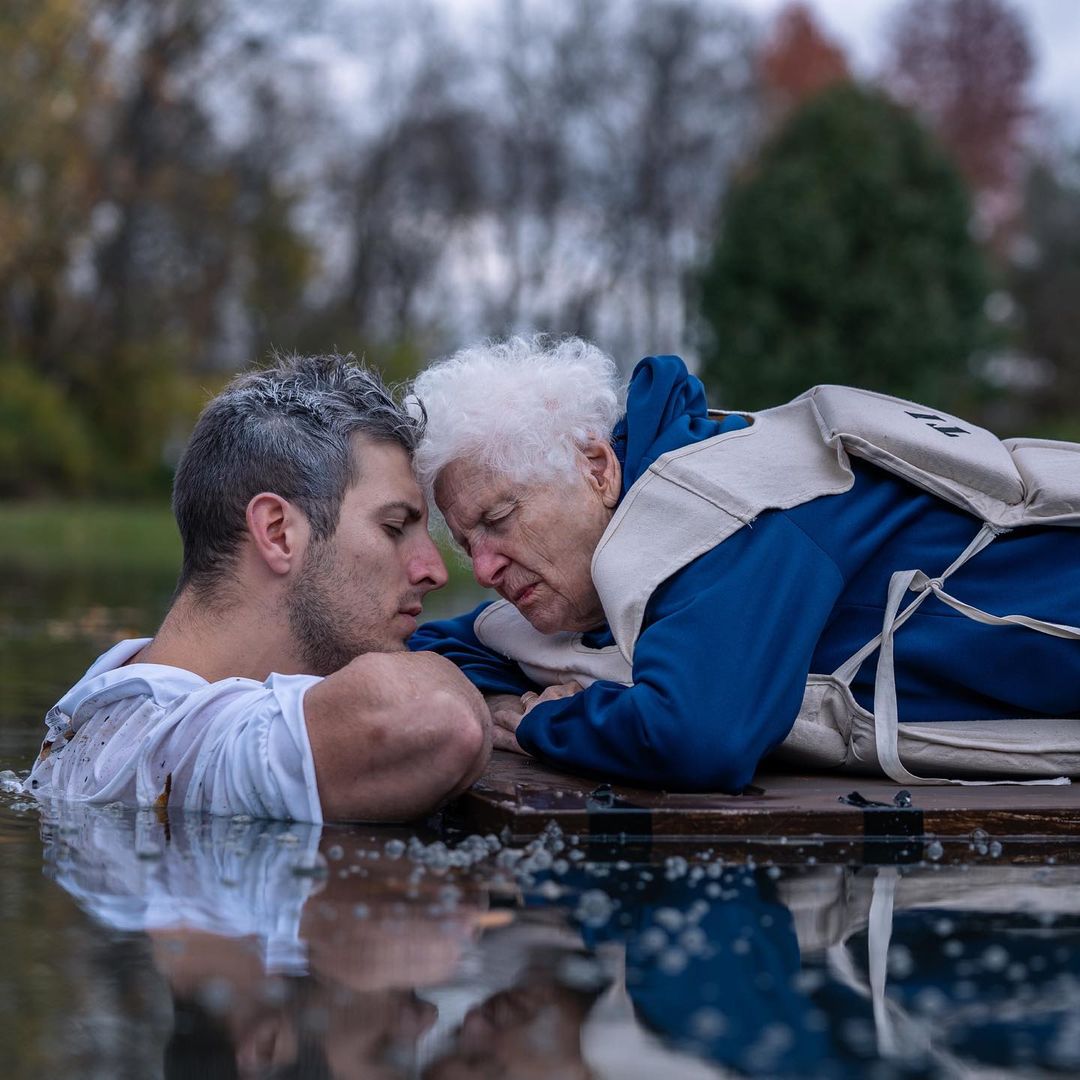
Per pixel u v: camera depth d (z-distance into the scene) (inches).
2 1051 51.7
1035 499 111.7
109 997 57.6
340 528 108.5
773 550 105.0
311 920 70.3
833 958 64.2
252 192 1304.1
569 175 1465.3
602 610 115.7
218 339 1352.1
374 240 1492.4
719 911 73.7
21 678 192.2
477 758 98.7
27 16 1015.0
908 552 110.6
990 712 112.1
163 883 78.4
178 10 1173.1
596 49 1456.7
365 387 112.7
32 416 1155.9
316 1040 53.0
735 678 100.0
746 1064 50.9
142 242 1229.1
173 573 504.7
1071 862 89.7
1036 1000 57.9
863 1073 49.7
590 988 59.5
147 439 1243.2
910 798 98.0
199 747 101.5
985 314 1018.7
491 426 109.5
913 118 995.9
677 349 1435.8
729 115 1459.2
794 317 968.9
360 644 110.4
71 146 1071.6
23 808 102.3
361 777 97.4
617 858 88.8
